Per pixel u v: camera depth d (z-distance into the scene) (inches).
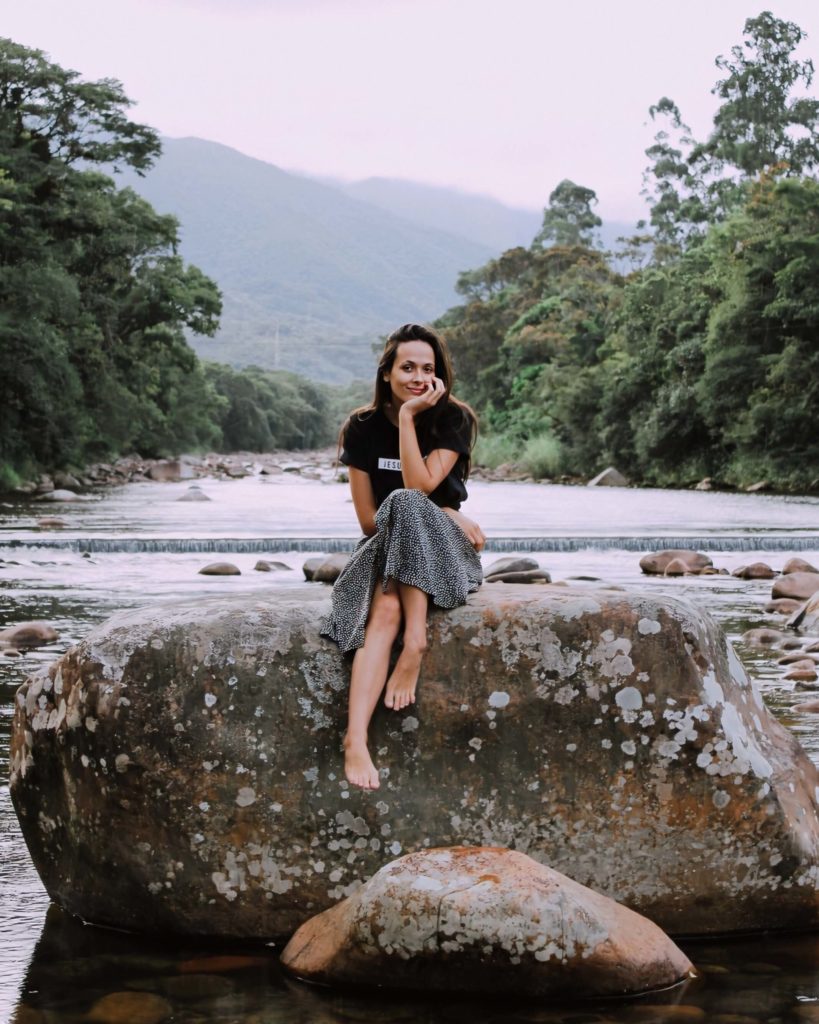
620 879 140.6
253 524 861.8
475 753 141.8
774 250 1546.5
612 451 1881.2
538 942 119.8
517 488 1609.3
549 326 2753.4
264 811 139.8
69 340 1806.1
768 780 142.3
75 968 130.9
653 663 141.8
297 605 147.9
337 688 142.2
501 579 442.9
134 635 142.7
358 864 140.3
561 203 4089.6
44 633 360.5
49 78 1743.4
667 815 140.6
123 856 141.0
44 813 148.7
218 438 3722.9
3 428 1546.5
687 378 1704.0
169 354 2373.3
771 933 143.7
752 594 495.8
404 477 152.0
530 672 142.2
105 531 789.2
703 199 2896.2
